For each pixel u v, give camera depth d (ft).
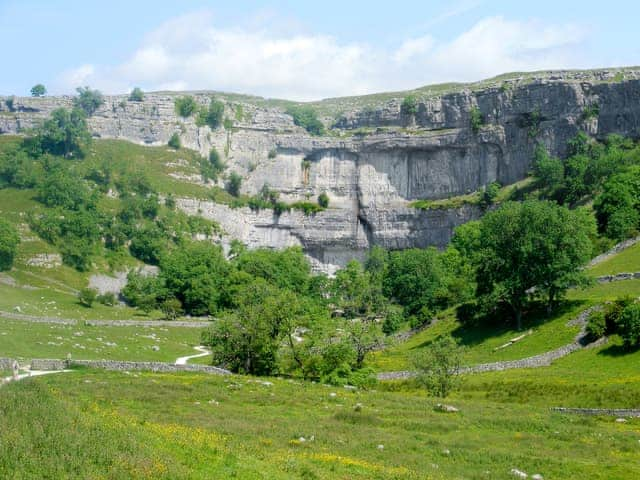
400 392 325.62
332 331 357.61
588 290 435.53
